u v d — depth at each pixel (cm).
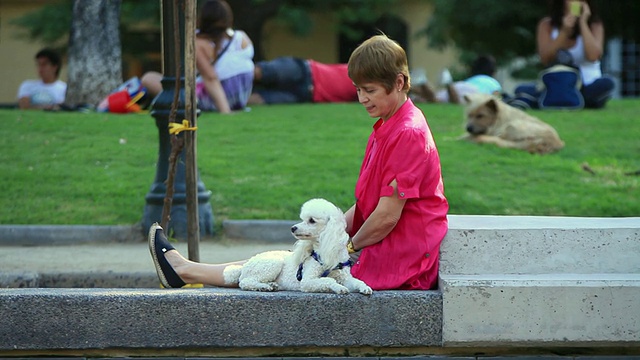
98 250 1117
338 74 2062
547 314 718
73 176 1342
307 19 3506
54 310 720
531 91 1906
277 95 2009
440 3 3422
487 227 763
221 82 1778
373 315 720
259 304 722
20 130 1576
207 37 1770
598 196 1246
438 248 750
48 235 1158
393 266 743
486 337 720
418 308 720
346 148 1464
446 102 2150
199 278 772
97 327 723
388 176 720
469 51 3766
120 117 1716
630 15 3328
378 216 723
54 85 2091
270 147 1468
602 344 730
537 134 1475
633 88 3891
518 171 1355
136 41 3909
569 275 751
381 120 750
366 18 3691
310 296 720
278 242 1166
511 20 3434
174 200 1159
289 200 1238
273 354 741
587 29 1859
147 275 983
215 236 1174
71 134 1556
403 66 726
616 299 714
